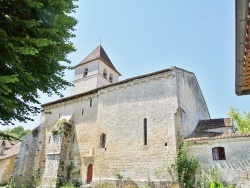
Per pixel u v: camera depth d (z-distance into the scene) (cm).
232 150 1391
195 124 1928
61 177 2056
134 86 2012
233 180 1325
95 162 1920
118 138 1888
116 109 2022
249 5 297
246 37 353
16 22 618
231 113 2927
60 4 688
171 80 1820
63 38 747
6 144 3497
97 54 3172
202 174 1412
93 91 2298
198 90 2286
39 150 2489
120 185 1692
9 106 620
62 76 817
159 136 1683
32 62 711
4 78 512
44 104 2728
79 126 2281
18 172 2516
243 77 470
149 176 1600
